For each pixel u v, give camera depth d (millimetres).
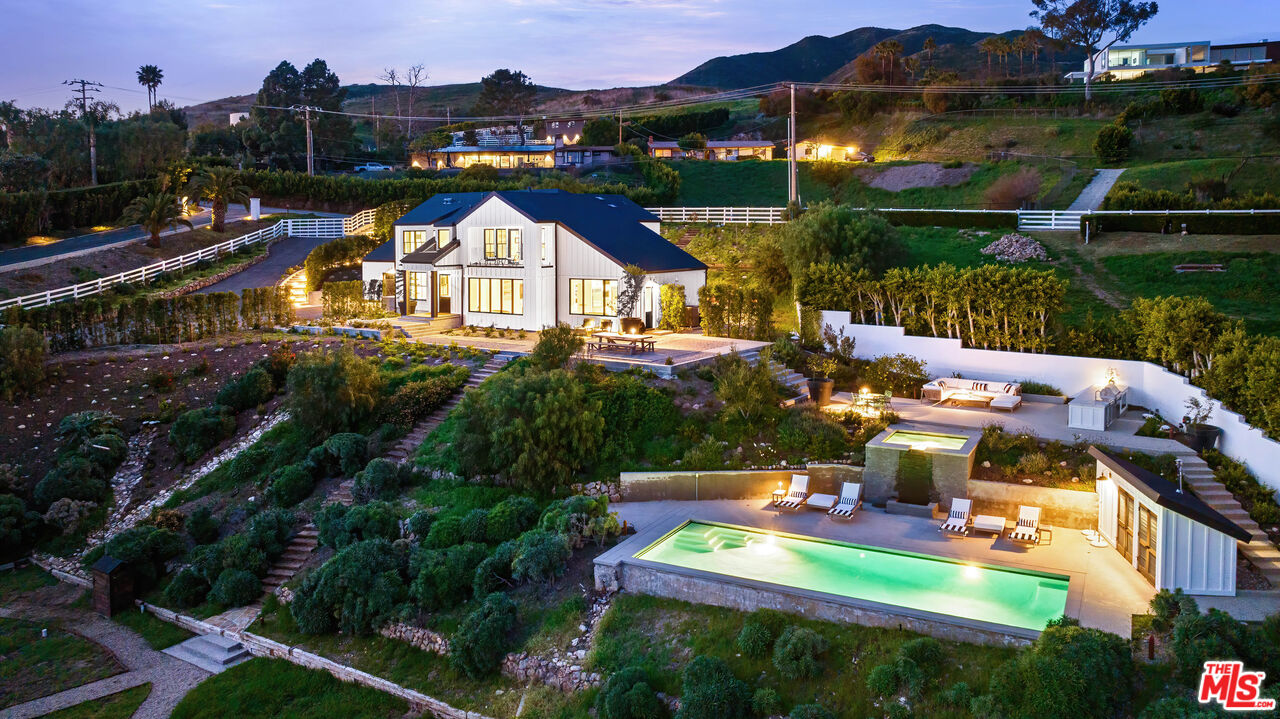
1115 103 78875
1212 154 62906
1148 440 21156
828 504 20453
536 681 16156
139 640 20406
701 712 13930
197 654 19484
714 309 34312
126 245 52188
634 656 15922
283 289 40812
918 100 90500
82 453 27391
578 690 15609
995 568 16812
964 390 26438
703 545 18781
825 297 31891
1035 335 27969
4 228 53750
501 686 16453
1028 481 19812
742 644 15273
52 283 44500
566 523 19219
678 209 54656
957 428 22750
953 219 44500
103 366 32812
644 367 27625
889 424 23391
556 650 16609
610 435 23938
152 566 22625
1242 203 39375
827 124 95812
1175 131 67625
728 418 24062
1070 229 41469
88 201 60688
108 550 22609
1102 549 17781
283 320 40594
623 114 123125
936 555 17453
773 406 24734
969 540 18438
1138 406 25266
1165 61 99562
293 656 18688
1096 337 27141
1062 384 26859
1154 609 14430
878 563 17422
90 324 35125
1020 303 27469
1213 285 32312
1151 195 41688
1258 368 19516
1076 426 22641
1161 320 24281
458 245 39812
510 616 17266
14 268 45094
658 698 14820
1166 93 70812
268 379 30484
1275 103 67812
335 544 21094
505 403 22562
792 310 38469
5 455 27656
